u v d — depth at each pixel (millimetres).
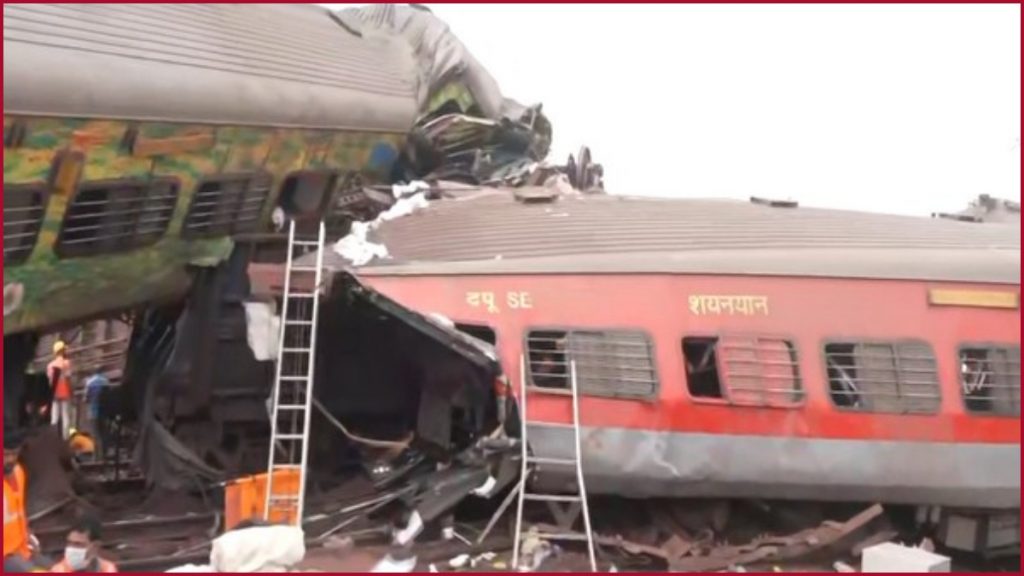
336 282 13453
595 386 13406
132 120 13789
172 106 14445
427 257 14750
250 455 16500
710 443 13375
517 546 12664
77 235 13938
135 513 14430
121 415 17469
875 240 15625
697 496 13594
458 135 23672
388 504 13852
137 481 16422
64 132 12812
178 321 16734
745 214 17328
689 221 16250
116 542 13219
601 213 17109
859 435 13586
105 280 14984
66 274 14180
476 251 14914
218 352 16609
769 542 13664
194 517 14094
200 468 15016
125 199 14492
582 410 13297
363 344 14969
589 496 13758
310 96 18125
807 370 13719
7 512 11203
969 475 13766
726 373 13602
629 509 14234
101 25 14203
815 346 13852
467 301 13680
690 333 13727
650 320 13742
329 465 15312
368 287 13500
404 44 24312
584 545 13523
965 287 14453
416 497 13492
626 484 13336
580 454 13141
